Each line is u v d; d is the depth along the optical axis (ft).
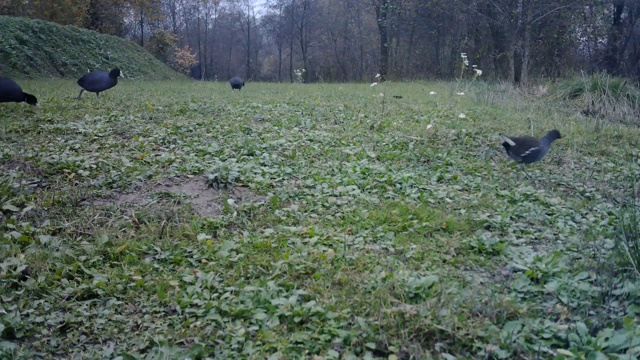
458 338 13.16
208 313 14.57
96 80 39.81
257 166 24.26
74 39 83.15
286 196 21.53
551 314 14.46
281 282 15.74
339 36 121.80
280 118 34.53
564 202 22.43
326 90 56.75
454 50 89.20
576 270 16.48
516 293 15.31
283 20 133.59
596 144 32.94
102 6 111.34
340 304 14.61
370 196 21.90
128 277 16.20
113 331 14.17
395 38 102.06
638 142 33.94
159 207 20.42
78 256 17.37
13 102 34.96
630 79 60.44
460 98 47.88
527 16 65.98
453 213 20.42
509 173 26.27
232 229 19.27
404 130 32.91
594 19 69.72
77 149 26.27
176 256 17.31
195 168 23.81
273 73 145.89
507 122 37.68
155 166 24.02
